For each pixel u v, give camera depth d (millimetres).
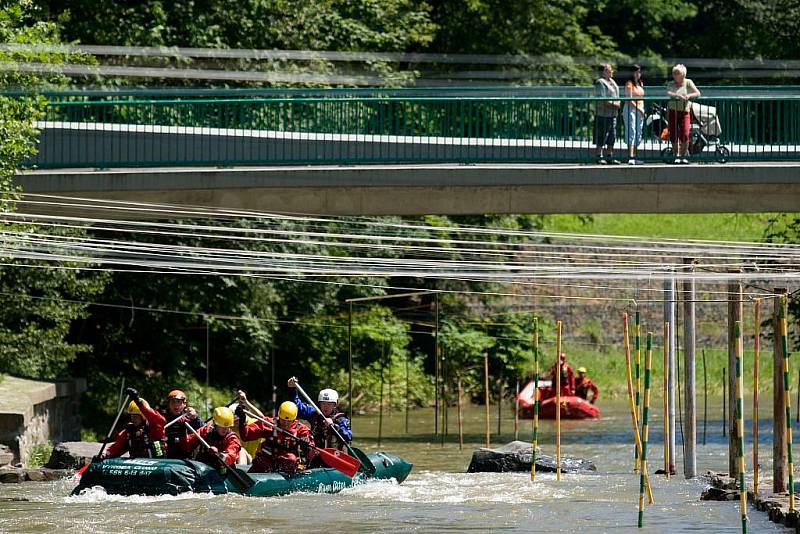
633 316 108938
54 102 61250
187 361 84562
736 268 43125
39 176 60750
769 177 62469
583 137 63844
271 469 47812
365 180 61781
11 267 64938
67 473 52406
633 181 62219
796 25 119438
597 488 49188
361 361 93375
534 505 44969
